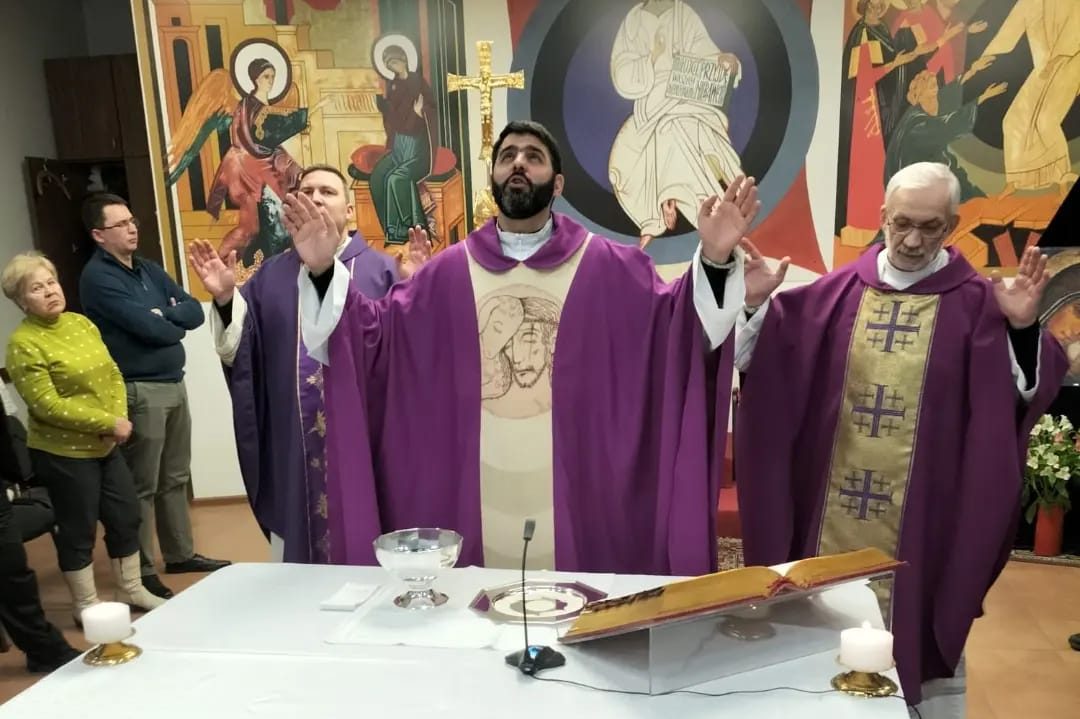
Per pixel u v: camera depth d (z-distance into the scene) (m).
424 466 2.14
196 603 1.54
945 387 2.14
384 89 5.07
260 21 4.99
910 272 2.22
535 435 2.07
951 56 4.77
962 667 2.24
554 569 2.03
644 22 4.98
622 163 5.12
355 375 2.02
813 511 2.29
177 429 4.05
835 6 4.86
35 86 5.89
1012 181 4.81
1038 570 4.00
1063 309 4.29
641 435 2.05
